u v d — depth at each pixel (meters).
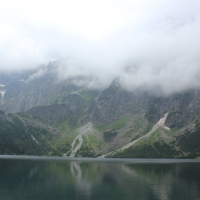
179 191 153.25
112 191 149.38
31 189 149.50
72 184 168.50
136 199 131.38
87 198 131.12
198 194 145.62
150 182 183.88
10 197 130.00
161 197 137.12
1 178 182.88
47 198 129.38
